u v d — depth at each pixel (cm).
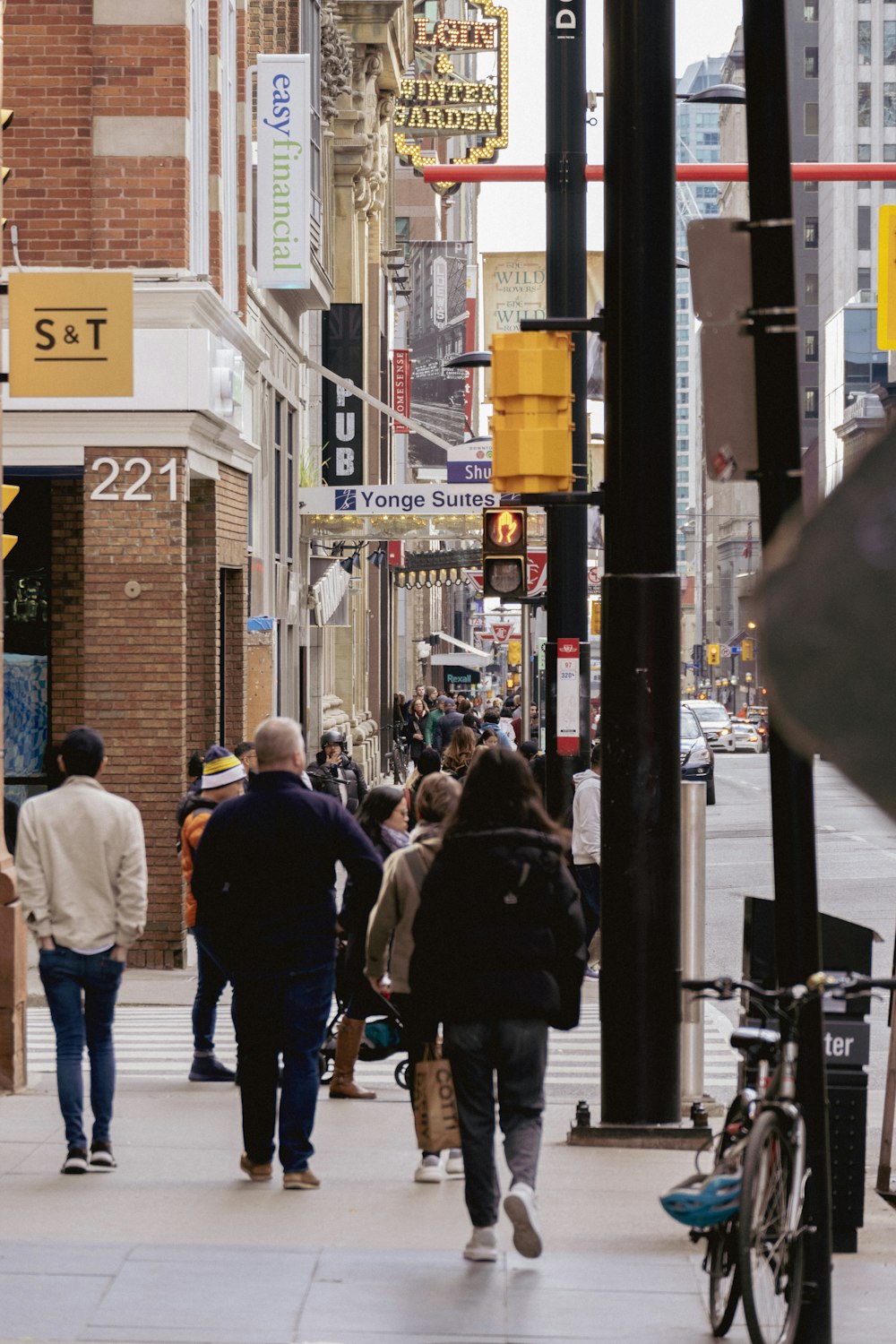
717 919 4038
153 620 3250
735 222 1155
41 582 3422
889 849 5609
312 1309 1184
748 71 1099
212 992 2208
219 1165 1681
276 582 5131
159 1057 2427
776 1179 1124
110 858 1619
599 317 1875
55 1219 1442
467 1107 1347
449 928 1350
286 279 4441
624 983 1820
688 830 1961
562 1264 1322
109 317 2591
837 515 420
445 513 5612
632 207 1809
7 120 2289
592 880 3061
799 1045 1134
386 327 9606
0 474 2138
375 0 7894
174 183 3281
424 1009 1375
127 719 3256
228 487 3772
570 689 3177
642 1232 1461
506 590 2689
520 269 6309
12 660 3425
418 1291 1238
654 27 1802
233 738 3966
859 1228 1589
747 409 1159
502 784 1367
